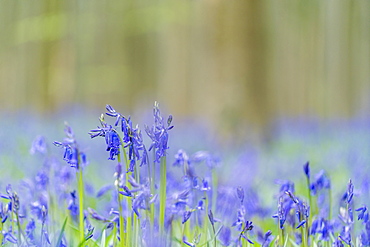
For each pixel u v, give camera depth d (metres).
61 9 22.14
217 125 12.13
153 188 2.84
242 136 12.00
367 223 3.01
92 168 7.63
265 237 3.02
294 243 3.19
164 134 2.77
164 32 30.70
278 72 31.16
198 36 25.14
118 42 29.78
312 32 26.77
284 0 25.53
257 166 8.84
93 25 27.09
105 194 5.02
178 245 3.24
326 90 29.72
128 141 2.67
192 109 28.59
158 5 20.12
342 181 6.75
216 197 4.26
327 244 3.15
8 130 11.34
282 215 2.95
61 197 4.02
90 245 3.06
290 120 17.30
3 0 22.66
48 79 22.44
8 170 6.78
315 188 3.43
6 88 26.00
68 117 15.08
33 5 22.36
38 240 3.01
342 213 3.02
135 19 20.38
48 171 4.18
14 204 2.91
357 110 28.31
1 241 2.96
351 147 11.00
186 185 3.44
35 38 19.22
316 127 16.48
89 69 28.44
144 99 28.48
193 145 11.11
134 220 2.75
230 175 7.23
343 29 25.55
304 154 11.14
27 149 9.17
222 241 3.22
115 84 29.97
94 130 2.63
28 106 24.56
